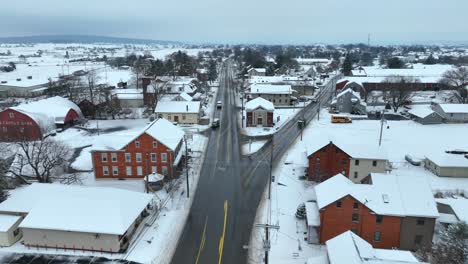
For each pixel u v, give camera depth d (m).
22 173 54.91
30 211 36.72
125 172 53.78
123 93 109.69
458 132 78.75
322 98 123.56
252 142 72.69
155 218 42.06
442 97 117.44
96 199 37.84
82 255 34.75
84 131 79.94
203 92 133.62
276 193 48.81
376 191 37.31
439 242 33.41
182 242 37.22
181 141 58.75
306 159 56.69
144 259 34.16
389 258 29.55
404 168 57.50
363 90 115.06
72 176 54.62
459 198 43.22
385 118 93.00
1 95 126.00
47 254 34.91
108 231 34.50
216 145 70.81
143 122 87.81
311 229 37.53
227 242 37.28
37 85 134.62
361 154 50.31
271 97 111.81
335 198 35.97
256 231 39.38
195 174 55.88
